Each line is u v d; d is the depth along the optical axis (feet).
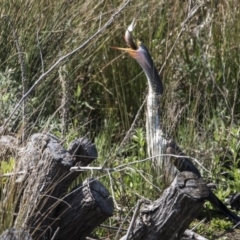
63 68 35.35
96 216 25.91
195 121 37.65
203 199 25.82
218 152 36.29
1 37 37.81
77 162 26.89
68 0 39.55
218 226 32.65
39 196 25.34
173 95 37.70
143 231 26.40
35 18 38.60
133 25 38.34
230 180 36.06
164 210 26.20
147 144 35.55
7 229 23.89
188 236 30.17
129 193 31.76
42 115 35.01
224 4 44.34
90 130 37.68
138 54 36.37
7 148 27.84
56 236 26.00
